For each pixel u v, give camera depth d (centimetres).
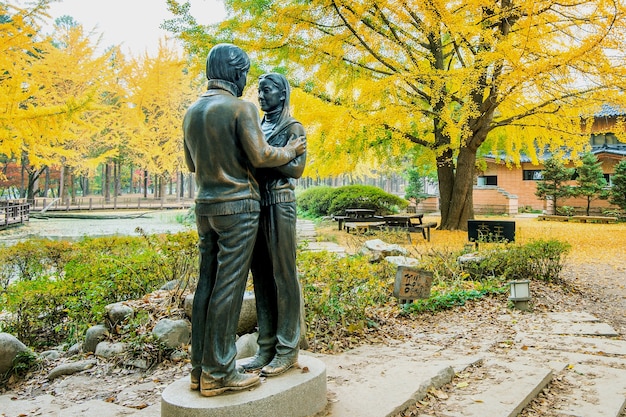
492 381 327
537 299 671
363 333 489
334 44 1193
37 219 2795
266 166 251
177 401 228
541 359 394
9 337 409
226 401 226
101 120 2920
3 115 1110
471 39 1192
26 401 340
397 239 1273
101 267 577
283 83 285
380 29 1238
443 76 1117
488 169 3052
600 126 2538
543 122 1438
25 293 514
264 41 1214
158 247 764
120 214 3148
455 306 632
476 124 1424
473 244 1048
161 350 407
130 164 4494
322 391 267
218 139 236
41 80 2441
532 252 779
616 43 930
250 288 526
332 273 522
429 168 2134
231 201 240
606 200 2411
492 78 1195
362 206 2175
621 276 887
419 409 280
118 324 478
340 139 1154
